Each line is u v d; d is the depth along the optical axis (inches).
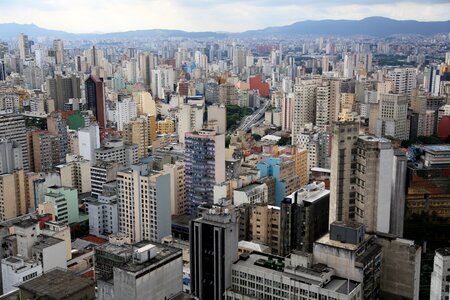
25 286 7495.1
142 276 7677.2
